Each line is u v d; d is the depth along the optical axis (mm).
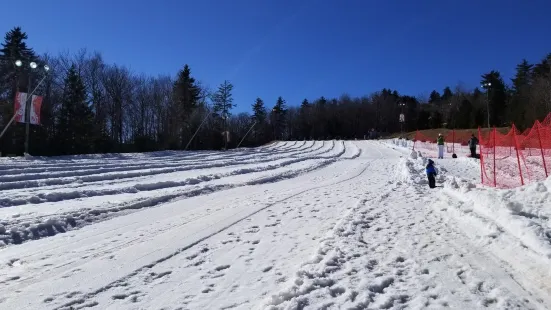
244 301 4922
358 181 19031
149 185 16656
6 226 8852
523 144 24953
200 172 23938
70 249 7570
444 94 146875
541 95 62938
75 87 48656
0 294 5355
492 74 92625
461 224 8180
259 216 10359
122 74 71188
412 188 14656
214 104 89812
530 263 5398
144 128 76938
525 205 7863
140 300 5062
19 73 52281
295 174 23844
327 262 6008
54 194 13422
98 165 25797
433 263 5938
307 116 134875
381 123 131125
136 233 8727
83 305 4953
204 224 9477
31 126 43562
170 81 82062
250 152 53312
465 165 24844
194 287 5457
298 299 4641
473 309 4379
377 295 4820
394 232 7953
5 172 20312
